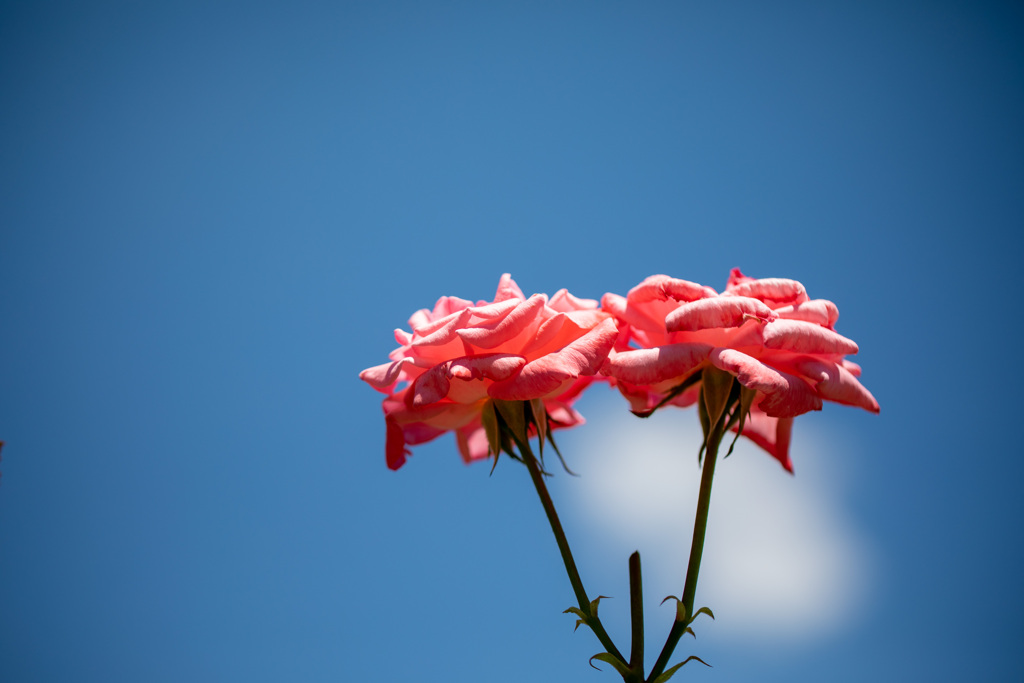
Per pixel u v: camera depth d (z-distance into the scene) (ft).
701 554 2.66
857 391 2.71
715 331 2.72
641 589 2.64
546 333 2.68
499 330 2.65
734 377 2.71
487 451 2.94
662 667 2.62
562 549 2.66
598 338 2.66
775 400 2.64
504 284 2.72
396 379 2.71
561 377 2.63
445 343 2.67
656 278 2.71
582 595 2.64
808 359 2.70
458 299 2.77
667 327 2.66
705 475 2.69
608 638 2.63
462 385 2.69
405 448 2.91
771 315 2.66
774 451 2.93
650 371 2.68
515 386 2.64
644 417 2.77
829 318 2.71
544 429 2.72
